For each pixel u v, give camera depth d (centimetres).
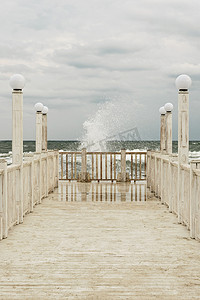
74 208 735
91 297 308
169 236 513
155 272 366
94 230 550
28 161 671
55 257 415
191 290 321
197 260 405
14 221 571
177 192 630
